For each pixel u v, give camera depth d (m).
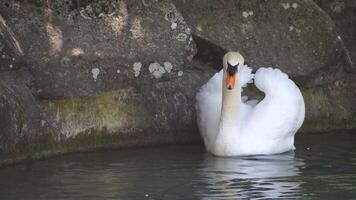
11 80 14.13
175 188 11.91
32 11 15.04
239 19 16.56
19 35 14.83
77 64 14.98
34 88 14.57
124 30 15.44
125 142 15.26
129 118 15.27
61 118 14.62
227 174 12.83
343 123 16.95
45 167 13.41
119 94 15.26
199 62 16.59
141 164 13.63
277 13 16.78
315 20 16.88
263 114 14.76
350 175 12.69
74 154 14.55
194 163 13.78
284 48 16.61
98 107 15.02
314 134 16.45
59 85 14.74
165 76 15.55
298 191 11.71
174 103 15.71
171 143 15.71
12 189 11.91
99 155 14.45
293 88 15.04
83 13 15.30
